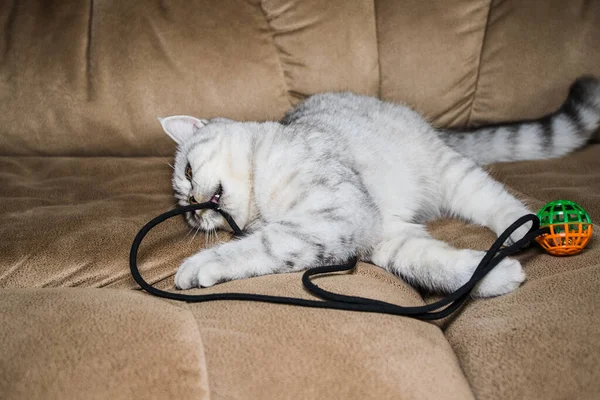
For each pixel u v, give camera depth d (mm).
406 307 1200
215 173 1769
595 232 1530
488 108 2373
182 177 1893
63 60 2402
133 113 2395
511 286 1352
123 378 1003
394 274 1617
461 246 1671
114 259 1580
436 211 2008
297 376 1021
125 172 2299
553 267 1389
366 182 1784
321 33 2357
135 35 2379
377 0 2375
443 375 1052
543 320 1159
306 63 2375
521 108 2330
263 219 1730
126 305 1187
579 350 1078
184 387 1010
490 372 1099
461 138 2232
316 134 1741
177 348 1060
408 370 1038
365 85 2400
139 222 1767
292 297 1234
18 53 2412
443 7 2328
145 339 1070
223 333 1118
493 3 2354
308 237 1458
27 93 2412
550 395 1040
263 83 2393
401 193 1886
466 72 2357
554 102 2311
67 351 1037
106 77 2385
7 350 1048
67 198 2055
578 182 1951
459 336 1245
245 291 1312
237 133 1819
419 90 2375
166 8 2395
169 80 2371
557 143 2188
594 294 1204
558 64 2279
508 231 1327
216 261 1440
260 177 1690
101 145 2455
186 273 1450
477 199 1881
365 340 1085
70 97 2404
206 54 2365
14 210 1898
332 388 1003
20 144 2457
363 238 1576
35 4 2465
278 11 2363
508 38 2312
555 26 2279
